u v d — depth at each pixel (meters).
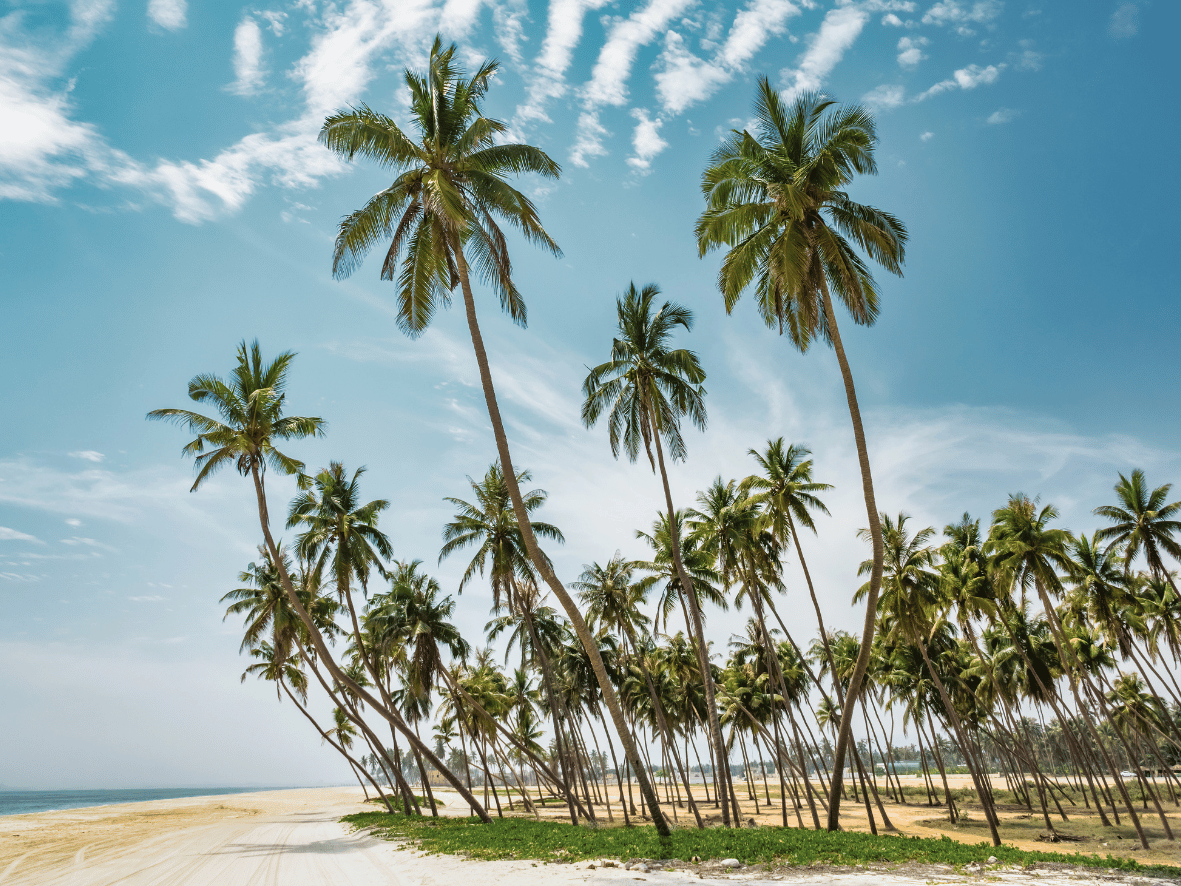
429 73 20.67
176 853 24.58
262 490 30.16
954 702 55.19
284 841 28.31
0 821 47.44
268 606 43.31
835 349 21.23
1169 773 48.75
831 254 20.78
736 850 17.03
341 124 19.67
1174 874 14.70
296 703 54.75
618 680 51.25
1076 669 51.53
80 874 19.66
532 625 37.41
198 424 29.23
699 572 35.97
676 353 30.03
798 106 21.92
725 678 59.12
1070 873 14.53
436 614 41.19
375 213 20.31
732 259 22.53
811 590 34.09
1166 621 46.31
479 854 19.50
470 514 35.53
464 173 20.31
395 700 57.16
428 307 20.61
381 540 37.88
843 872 14.54
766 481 34.69
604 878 14.41
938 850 17.22
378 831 29.38
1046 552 36.28
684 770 51.75
